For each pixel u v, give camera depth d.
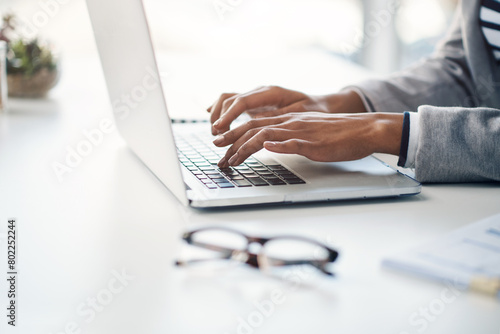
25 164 0.90
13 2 1.99
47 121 1.20
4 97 1.28
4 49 1.28
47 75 1.43
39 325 0.44
